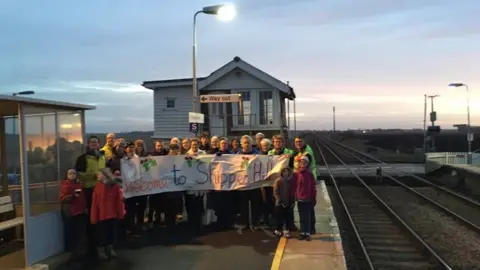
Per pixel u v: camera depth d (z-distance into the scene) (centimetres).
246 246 884
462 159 3098
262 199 1009
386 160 4244
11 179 914
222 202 1043
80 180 848
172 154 1032
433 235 1334
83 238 847
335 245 884
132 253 845
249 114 2611
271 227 1021
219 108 2772
